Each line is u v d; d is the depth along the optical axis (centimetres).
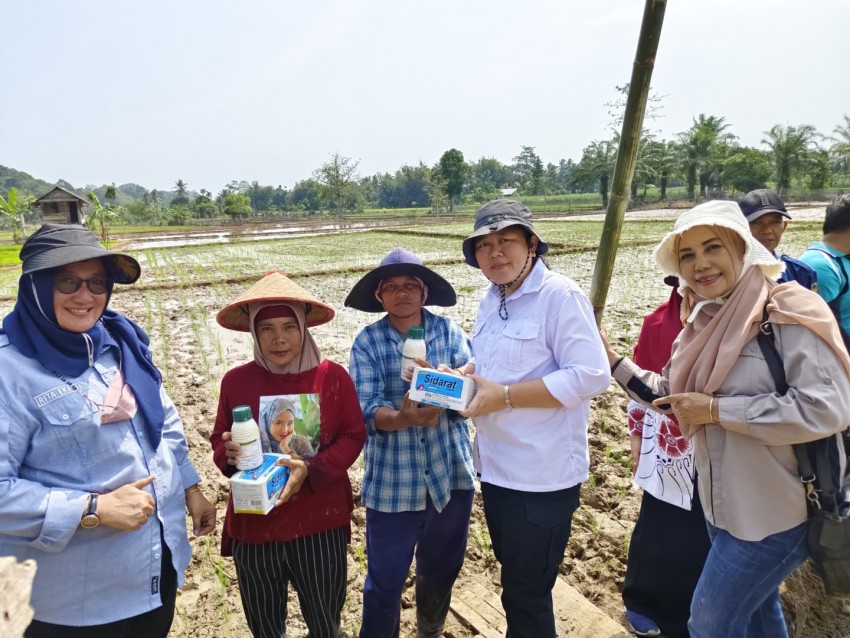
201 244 3158
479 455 254
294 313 229
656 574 273
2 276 1917
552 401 222
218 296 1343
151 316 1114
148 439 208
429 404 232
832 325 173
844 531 175
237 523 231
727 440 191
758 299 183
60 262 176
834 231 312
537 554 233
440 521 265
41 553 182
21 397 178
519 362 237
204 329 1004
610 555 341
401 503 253
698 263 192
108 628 193
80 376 191
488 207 234
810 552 183
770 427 172
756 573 191
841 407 166
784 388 178
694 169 5862
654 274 1434
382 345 274
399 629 279
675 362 208
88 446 188
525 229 232
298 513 232
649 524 276
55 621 186
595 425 526
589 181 6862
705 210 190
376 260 2056
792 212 3691
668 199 6103
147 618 208
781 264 185
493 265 236
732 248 189
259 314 227
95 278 191
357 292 275
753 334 185
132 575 195
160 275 1755
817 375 168
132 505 186
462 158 7181
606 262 243
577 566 335
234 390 238
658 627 276
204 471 471
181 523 219
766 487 185
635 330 858
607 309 1023
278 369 238
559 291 232
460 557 273
